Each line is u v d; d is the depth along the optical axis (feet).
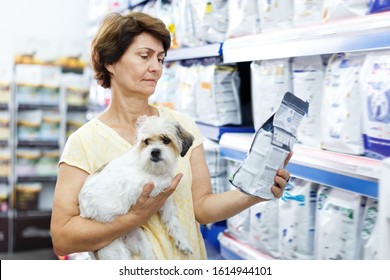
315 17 5.85
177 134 5.54
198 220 5.97
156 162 5.16
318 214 5.86
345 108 5.35
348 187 5.10
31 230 19.11
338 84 5.48
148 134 5.33
